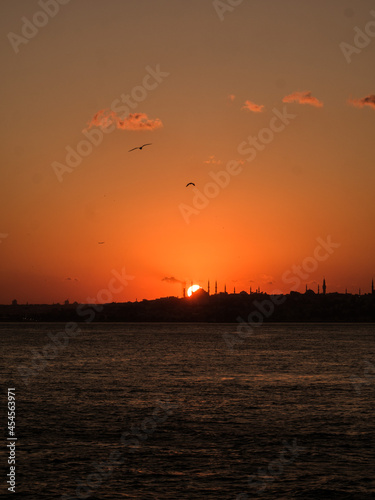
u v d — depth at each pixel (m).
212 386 63.06
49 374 75.62
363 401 51.75
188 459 31.78
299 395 55.75
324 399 53.06
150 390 59.53
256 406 48.88
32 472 29.36
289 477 28.73
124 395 55.69
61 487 27.19
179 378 71.12
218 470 29.81
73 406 48.84
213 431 38.84
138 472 29.42
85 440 36.06
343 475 29.05
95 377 72.06
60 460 31.47
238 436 37.31
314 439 36.50
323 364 91.56
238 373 77.31
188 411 46.41
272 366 88.06
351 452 33.31
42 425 40.50
